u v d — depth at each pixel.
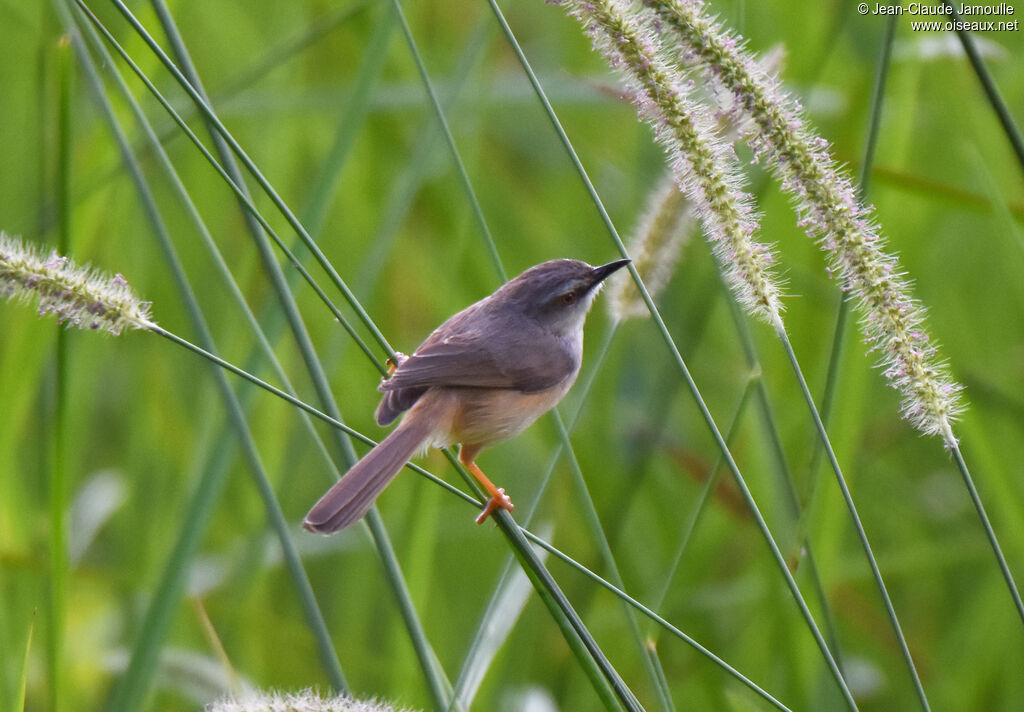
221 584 10.65
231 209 12.75
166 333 6.29
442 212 12.76
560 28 14.44
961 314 12.52
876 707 10.86
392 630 10.65
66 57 7.43
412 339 12.23
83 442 11.56
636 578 11.18
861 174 7.47
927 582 12.06
